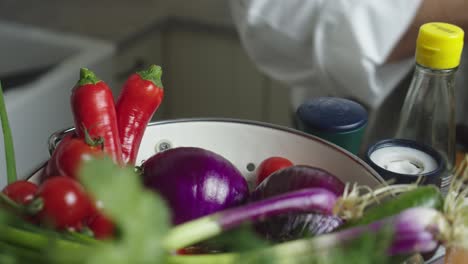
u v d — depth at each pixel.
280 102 1.34
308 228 0.36
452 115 0.54
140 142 0.45
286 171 0.40
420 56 0.49
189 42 1.35
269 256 0.27
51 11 1.31
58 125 1.05
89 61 1.08
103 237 0.33
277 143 0.48
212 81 1.39
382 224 0.32
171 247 0.32
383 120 0.86
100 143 0.38
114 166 0.22
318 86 0.93
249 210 0.34
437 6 0.80
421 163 0.51
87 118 0.40
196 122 0.48
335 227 0.36
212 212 0.40
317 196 0.35
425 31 0.48
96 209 0.33
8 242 0.31
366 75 0.83
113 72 1.17
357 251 0.29
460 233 0.32
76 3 1.36
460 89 0.86
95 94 0.40
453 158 0.55
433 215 0.32
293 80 0.94
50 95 1.01
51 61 1.18
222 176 0.41
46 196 0.32
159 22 1.29
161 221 0.22
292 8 0.86
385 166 0.50
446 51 0.47
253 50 0.95
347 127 0.51
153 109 0.44
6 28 1.20
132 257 0.21
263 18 0.88
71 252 0.26
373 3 0.80
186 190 0.40
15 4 1.34
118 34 1.20
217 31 1.31
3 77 1.04
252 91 1.36
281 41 0.90
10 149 0.42
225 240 0.33
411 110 0.54
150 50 1.30
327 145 0.46
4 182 0.86
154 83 0.43
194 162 0.41
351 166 0.44
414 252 0.33
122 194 0.21
